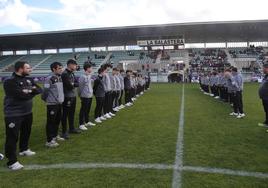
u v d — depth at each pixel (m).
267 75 10.20
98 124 10.92
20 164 6.29
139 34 47.62
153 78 46.97
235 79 12.40
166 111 14.12
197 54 51.00
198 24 42.03
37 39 49.44
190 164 6.28
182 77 45.97
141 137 8.73
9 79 6.36
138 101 18.95
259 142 8.13
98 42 52.41
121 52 53.62
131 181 5.38
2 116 13.52
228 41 52.25
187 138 8.55
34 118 12.80
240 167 6.10
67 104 8.73
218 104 16.91
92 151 7.32
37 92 6.80
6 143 6.27
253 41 51.97
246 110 14.45
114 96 13.66
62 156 6.96
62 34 46.62
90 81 10.27
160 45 48.97
